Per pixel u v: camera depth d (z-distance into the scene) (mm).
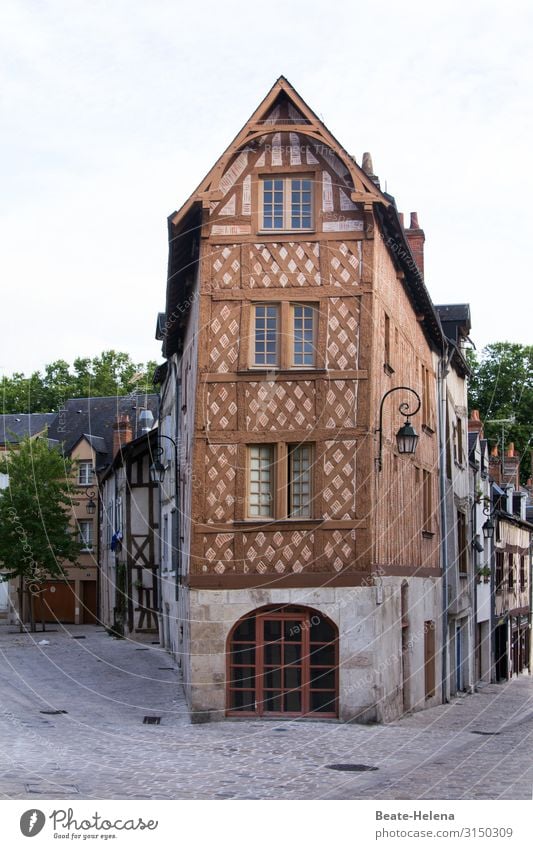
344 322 20328
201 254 20688
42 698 23141
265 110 20594
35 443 44250
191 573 20078
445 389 29781
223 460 20281
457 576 30719
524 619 47875
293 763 15422
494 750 17094
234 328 20484
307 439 20141
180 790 13016
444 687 28266
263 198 20766
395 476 22484
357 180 20312
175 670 28375
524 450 52844
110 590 43719
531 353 54094
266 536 20062
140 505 38500
